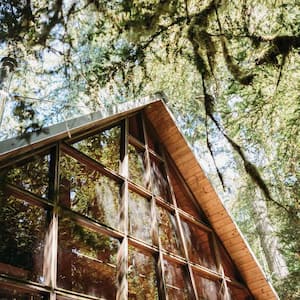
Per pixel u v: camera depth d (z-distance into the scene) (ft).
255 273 25.86
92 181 17.87
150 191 21.40
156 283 18.24
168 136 25.36
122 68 13.00
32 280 12.57
